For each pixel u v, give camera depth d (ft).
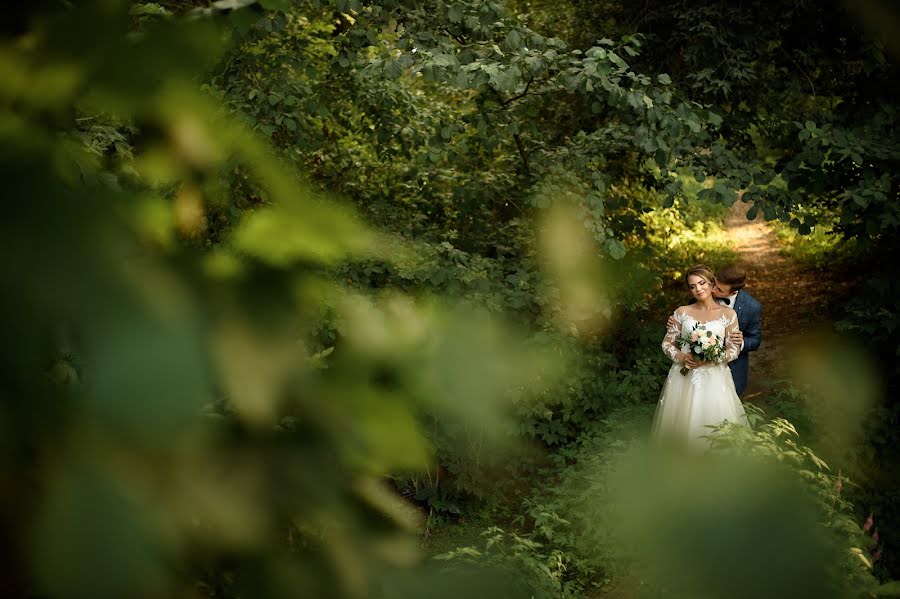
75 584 0.96
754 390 24.56
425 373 1.25
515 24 18.66
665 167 20.30
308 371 1.20
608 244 18.61
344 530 1.25
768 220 20.26
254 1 1.18
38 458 0.96
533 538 16.15
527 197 20.84
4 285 0.96
